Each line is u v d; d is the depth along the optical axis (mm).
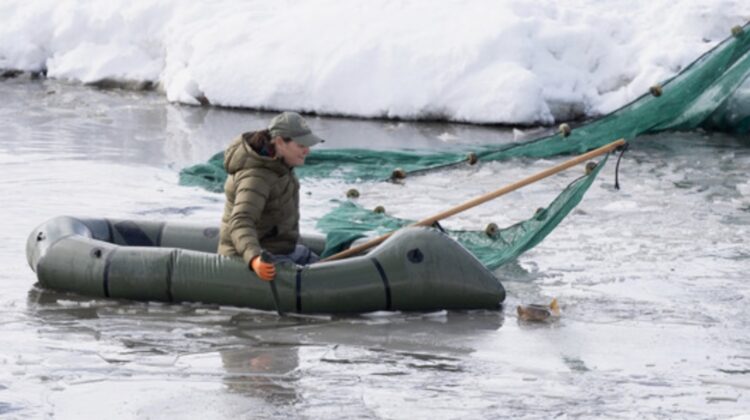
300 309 17969
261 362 15797
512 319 17969
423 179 28750
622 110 31281
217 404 14156
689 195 26688
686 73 31516
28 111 37344
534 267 20922
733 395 14719
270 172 18125
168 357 15922
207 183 27359
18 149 31141
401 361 15945
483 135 34094
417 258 18266
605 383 15117
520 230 20875
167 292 18375
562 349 16547
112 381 14906
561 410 14117
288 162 18094
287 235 18609
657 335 17219
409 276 18125
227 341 16688
